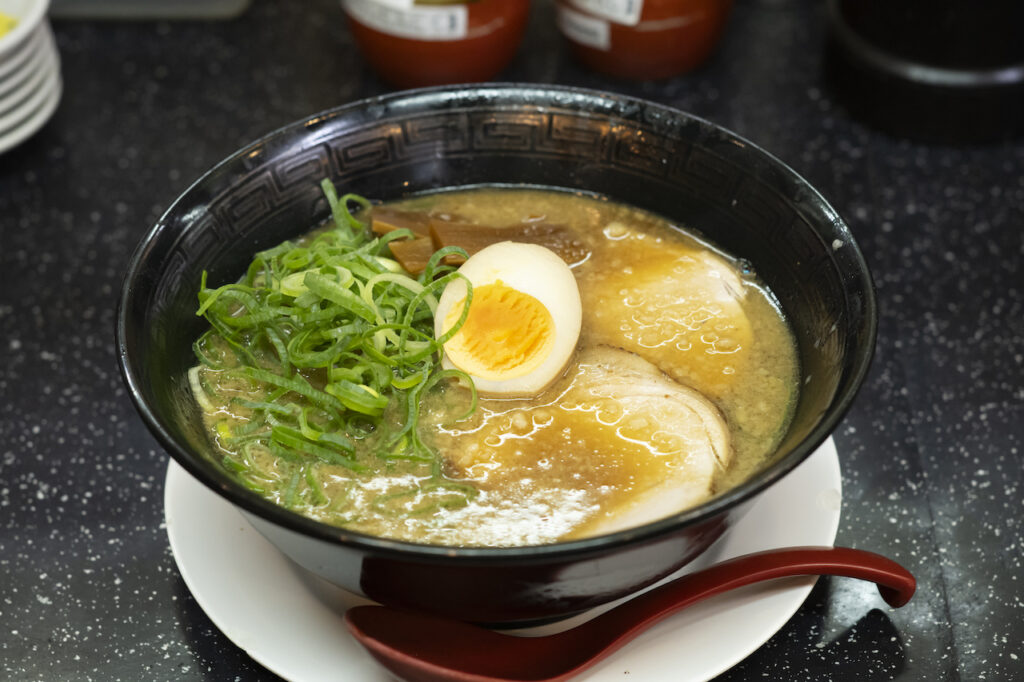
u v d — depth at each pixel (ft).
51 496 1.66
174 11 2.43
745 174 1.60
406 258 1.62
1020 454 1.70
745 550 1.47
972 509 1.64
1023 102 2.09
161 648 1.50
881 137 2.17
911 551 1.58
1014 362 1.81
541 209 1.74
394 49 2.13
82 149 2.16
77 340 1.86
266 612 1.43
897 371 1.80
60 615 1.54
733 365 1.56
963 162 2.13
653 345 1.57
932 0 1.98
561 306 1.55
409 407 1.45
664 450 1.46
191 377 1.52
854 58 2.13
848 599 1.53
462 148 1.72
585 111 1.68
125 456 1.71
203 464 1.27
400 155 1.70
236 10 2.43
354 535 1.22
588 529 1.39
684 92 2.25
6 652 1.50
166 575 1.58
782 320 1.60
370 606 1.41
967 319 1.87
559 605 1.36
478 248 1.63
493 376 1.51
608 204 1.75
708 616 1.42
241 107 2.23
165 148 2.16
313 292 1.51
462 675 1.35
